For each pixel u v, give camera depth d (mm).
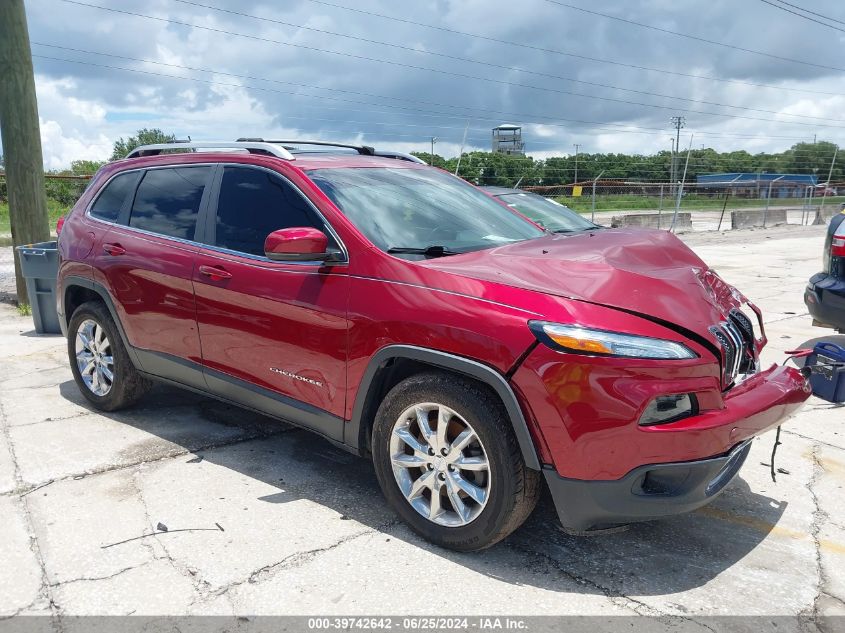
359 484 3695
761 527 3279
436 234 3512
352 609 2619
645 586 2797
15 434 4352
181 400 5043
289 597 2689
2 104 8000
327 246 3354
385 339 3023
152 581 2785
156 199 4320
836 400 3557
